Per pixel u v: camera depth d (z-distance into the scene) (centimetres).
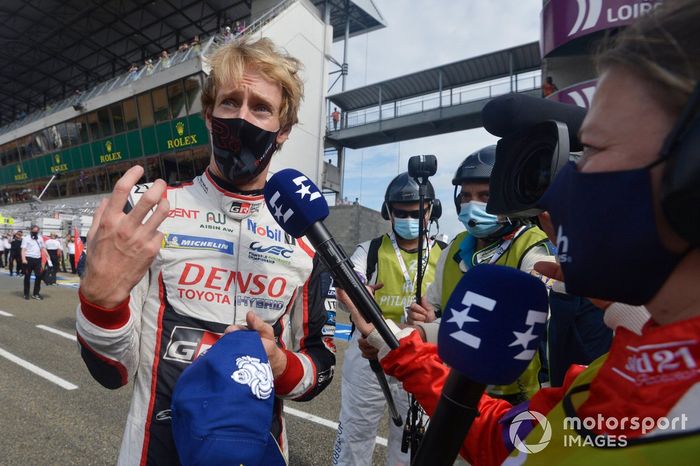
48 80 3275
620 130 43
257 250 114
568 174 51
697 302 42
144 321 104
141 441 98
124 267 75
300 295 124
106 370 90
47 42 2706
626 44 43
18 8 2319
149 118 1870
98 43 2728
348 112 2394
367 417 219
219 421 66
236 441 66
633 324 52
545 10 671
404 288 243
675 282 42
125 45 2752
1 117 4081
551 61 736
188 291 105
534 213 73
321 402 355
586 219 45
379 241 262
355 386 221
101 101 2011
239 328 94
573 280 48
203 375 72
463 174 160
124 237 73
